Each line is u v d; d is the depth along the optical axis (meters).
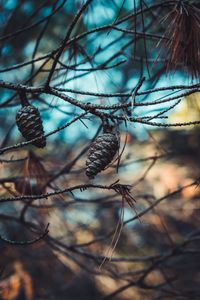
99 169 0.71
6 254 1.47
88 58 0.91
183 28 0.77
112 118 0.73
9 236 1.51
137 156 1.64
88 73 0.90
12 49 1.57
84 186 0.71
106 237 1.15
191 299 1.22
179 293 1.20
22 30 0.91
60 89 0.75
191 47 0.77
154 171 1.67
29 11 1.49
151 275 1.69
